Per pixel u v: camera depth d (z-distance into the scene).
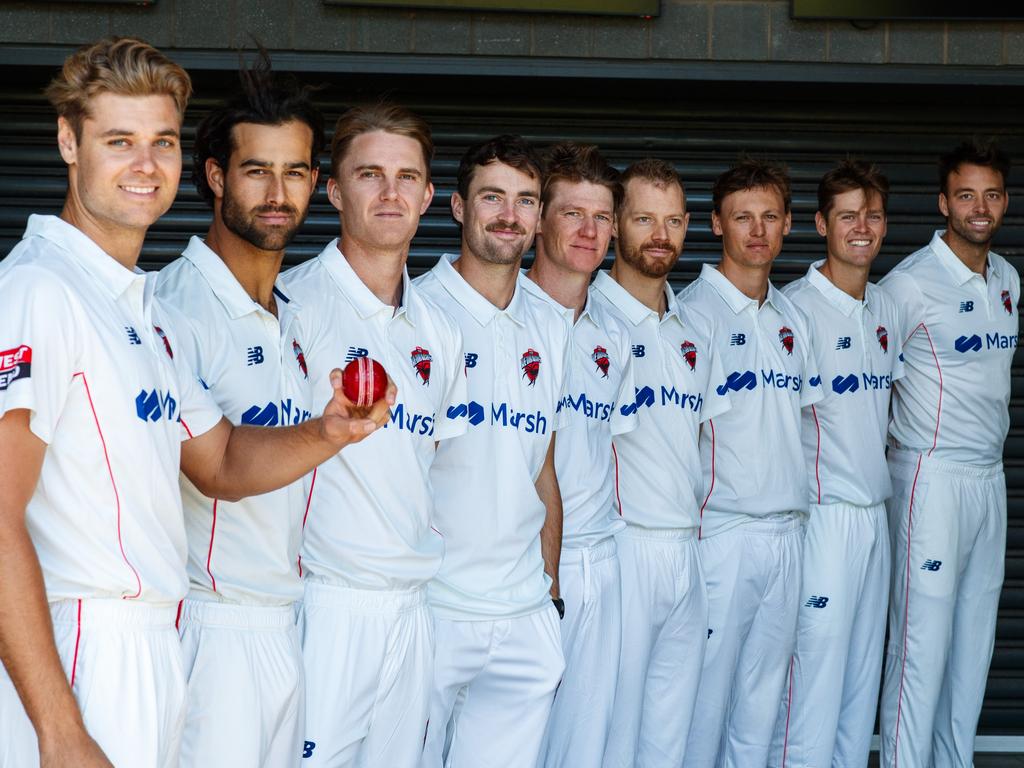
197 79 4.68
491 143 3.39
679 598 3.97
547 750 3.70
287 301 2.88
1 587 1.88
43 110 4.74
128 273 2.15
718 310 4.20
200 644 2.57
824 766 4.43
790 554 4.24
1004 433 4.71
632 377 3.86
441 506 3.32
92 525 2.08
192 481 2.48
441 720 3.34
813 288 4.47
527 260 5.12
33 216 2.18
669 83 4.78
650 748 4.04
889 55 4.81
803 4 4.70
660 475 3.95
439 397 3.12
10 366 1.94
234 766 2.57
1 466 1.93
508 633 3.35
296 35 4.61
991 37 4.83
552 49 4.70
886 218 4.81
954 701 4.74
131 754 2.10
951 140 5.09
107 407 2.08
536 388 3.45
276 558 2.63
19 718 2.03
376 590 2.93
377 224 2.97
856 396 4.41
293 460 2.35
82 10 4.54
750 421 4.18
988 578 4.70
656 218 3.93
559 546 3.55
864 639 4.50
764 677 4.28
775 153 5.05
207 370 2.61
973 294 4.57
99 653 2.08
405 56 4.64
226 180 2.66
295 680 2.68
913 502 4.59
